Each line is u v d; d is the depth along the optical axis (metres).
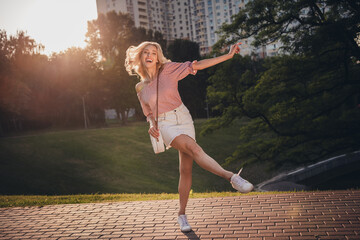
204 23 127.56
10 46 65.25
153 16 138.38
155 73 3.29
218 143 45.94
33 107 66.31
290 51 14.61
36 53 67.94
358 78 15.69
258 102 17.58
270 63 17.41
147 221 4.04
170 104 3.18
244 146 18.61
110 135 50.06
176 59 71.38
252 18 15.20
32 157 37.56
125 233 3.67
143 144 45.72
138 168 35.72
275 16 15.35
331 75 15.96
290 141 16.97
